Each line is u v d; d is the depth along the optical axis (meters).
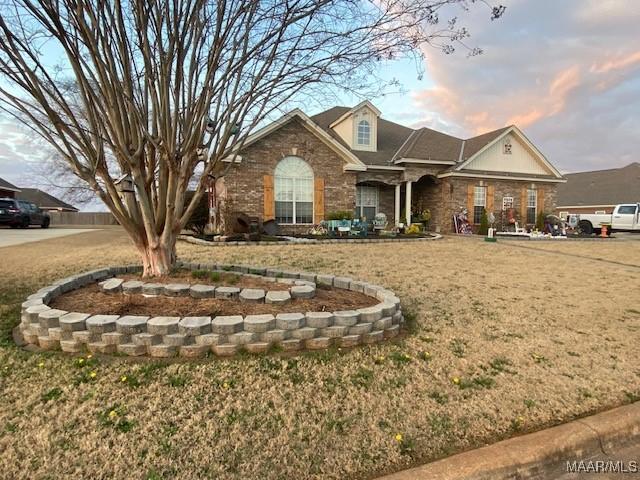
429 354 3.41
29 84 3.28
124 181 4.29
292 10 3.53
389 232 15.26
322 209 15.13
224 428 2.29
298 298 3.93
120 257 7.95
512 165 19.22
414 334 3.88
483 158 18.47
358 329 3.47
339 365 3.08
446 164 17.56
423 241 12.95
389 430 2.35
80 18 3.17
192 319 3.17
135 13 3.57
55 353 3.07
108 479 1.88
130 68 3.73
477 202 18.48
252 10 3.54
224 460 2.04
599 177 31.75
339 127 18.11
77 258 7.78
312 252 9.40
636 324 4.49
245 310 3.55
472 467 2.06
